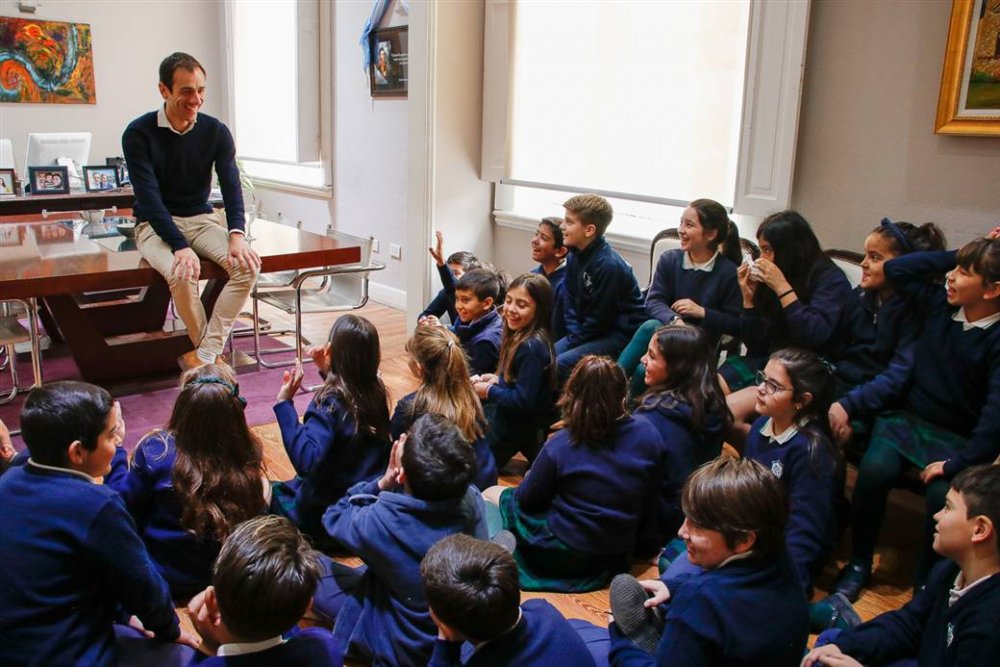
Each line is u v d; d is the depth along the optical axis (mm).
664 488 2477
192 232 3785
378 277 6273
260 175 7504
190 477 2020
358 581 2127
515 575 1353
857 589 2369
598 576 2367
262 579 1271
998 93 2850
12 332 3492
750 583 1448
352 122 6309
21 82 6738
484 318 3293
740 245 3436
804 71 3387
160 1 7301
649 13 3986
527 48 4590
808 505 2189
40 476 1530
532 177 4707
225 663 1304
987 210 2980
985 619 1447
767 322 3021
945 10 2982
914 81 3104
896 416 2486
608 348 3414
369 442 2402
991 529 1497
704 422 2475
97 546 1520
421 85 4711
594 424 2238
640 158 4164
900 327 2631
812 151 3461
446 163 4840
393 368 4473
